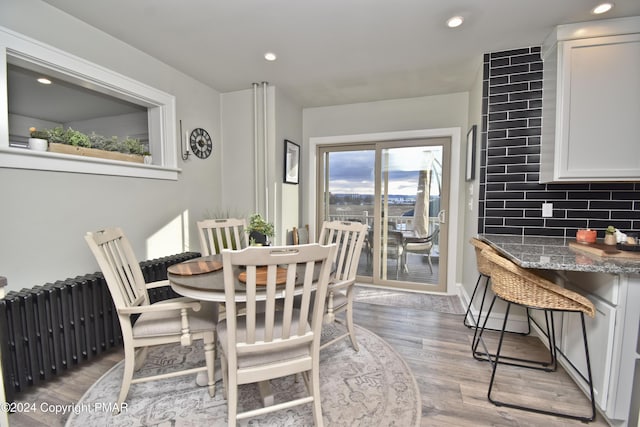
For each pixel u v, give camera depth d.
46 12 1.82
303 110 3.99
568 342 1.79
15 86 3.13
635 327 1.37
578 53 2.03
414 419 1.49
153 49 2.42
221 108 3.45
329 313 1.89
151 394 1.68
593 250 1.69
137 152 2.53
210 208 3.30
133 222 2.43
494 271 1.74
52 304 1.73
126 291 1.65
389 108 3.63
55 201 1.90
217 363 1.99
